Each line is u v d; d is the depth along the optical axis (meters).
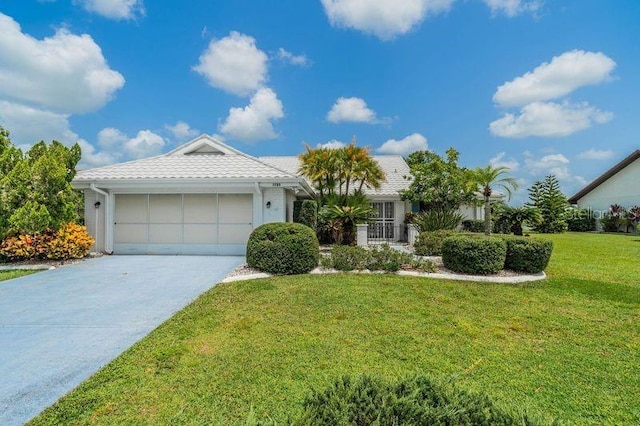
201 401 3.66
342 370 4.34
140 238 14.72
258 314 6.56
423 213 18.42
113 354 4.88
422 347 5.05
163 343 5.19
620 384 4.03
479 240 10.02
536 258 10.07
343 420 2.15
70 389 3.95
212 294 8.04
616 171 31.16
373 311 6.73
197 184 13.87
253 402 3.64
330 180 18.56
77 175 14.17
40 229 11.74
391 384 2.65
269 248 10.32
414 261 11.02
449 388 2.63
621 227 30.17
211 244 14.64
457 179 18.22
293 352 4.86
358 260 10.80
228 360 4.62
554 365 4.50
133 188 14.41
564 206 32.66
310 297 7.71
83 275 10.35
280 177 13.68
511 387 3.94
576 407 3.56
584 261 13.19
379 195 21.06
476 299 7.62
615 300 7.58
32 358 4.76
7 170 12.52
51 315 6.64
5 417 3.42
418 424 2.19
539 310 6.86
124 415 3.43
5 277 10.05
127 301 7.60
